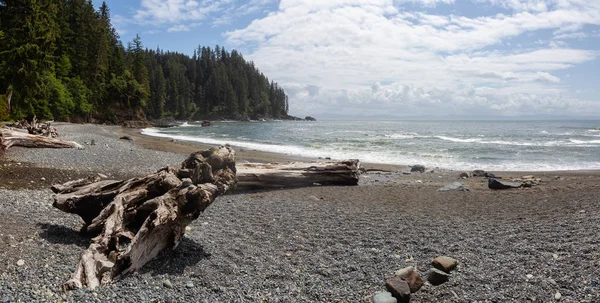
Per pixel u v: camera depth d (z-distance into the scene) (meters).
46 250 5.50
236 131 60.75
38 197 8.98
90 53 67.19
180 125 86.88
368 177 16.20
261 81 166.50
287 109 179.88
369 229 7.27
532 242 5.93
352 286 4.73
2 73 36.41
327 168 13.49
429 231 7.02
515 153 26.42
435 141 37.03
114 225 5.58
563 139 39.97
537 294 4.20
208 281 4.84
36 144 18.48
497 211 8.79
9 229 6.24
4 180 10.88
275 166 13.35
